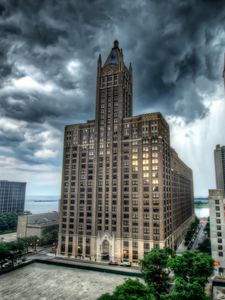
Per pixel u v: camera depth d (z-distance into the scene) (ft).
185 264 180.45
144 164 378.32
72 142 446.19
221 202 321.93
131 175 383.24
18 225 508.53
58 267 337.72
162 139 388.37
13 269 320.50
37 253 418.31
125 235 366.84
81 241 394.73
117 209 378.73
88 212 399.03
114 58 450.30
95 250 380.58
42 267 336.90
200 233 622.54
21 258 377.30
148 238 351.67
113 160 402.93
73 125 452.76
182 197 590.55
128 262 351.46
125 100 442.91
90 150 424.87
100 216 389.19
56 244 473.67
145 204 363.97
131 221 367.04
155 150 375.66
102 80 447.83
